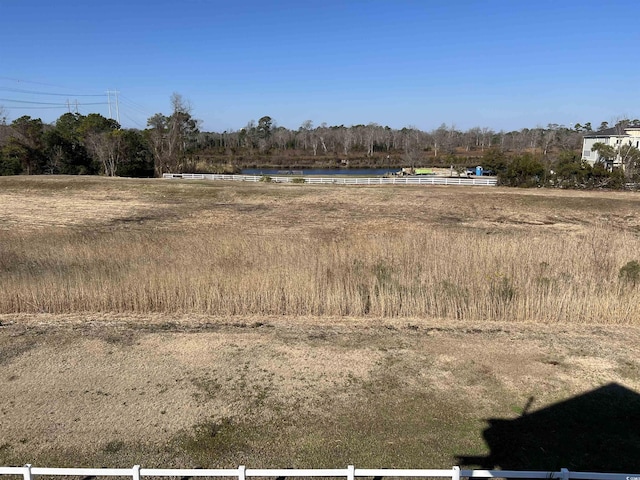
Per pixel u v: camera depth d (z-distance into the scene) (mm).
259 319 9047
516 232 18562
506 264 10844
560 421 5625
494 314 9180
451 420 5609
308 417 5656
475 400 6066
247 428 5422
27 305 9430
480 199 27234
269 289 9680
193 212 24969
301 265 10766
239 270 10398
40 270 10859
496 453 5012
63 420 5551
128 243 13445
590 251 11961
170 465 4773
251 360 7195
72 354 7352
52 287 9648
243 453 4977
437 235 13898
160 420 5566
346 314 9391
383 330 8484
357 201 27922
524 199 26500
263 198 29031
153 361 7129
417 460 4875
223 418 5625
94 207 26219
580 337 8172
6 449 5012
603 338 8133
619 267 10969
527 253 11641
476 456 4953
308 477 4609
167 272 10203
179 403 5949
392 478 4617
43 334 8164
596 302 9047
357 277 10234
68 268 10914
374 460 4867
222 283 9789
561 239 13719
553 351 7570
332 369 6914
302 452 4992
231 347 7672
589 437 5332
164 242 13812
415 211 25141
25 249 12914
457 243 12469
